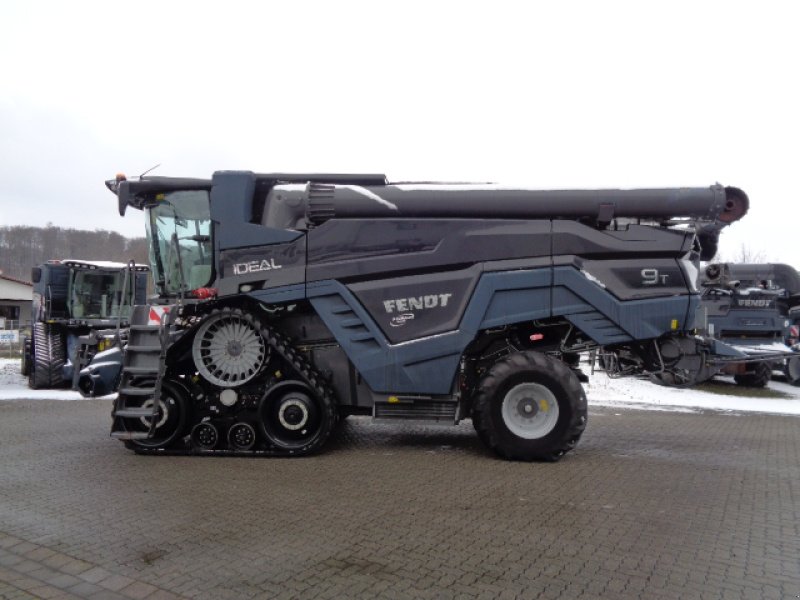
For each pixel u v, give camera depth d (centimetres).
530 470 655
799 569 399
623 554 423
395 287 707
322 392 706
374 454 731
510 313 699
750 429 932
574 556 420
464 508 523
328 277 709
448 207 705
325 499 548
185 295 750
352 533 462
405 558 416
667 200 693
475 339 721
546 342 746
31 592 368
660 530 471
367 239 710
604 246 696
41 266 1458
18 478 618
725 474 643
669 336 720
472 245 702
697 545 440
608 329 696
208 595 363
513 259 701
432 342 698
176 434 719
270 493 566
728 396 1361
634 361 757
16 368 1975
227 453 710
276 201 727
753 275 1773
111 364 770
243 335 728
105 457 712
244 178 720
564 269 694
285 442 716
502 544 441
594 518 498
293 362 704
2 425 923
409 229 707
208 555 421
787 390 1479
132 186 744
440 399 712
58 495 559
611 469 662
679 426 955
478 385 703
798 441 835
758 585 375
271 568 400
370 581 381
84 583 380
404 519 494
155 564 407
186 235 755
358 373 724
